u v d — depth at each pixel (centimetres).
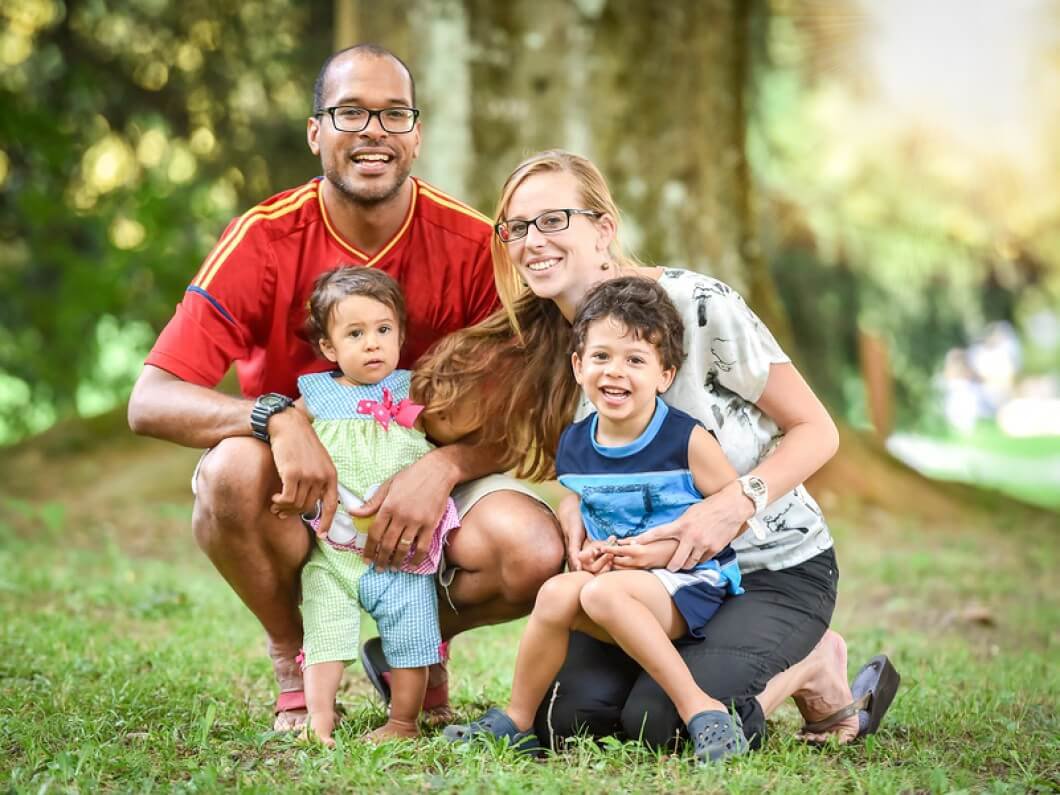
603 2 968
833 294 1969
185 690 432
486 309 425
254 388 429
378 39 993
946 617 663
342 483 385
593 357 358
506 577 384
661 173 990
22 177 1381
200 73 1374
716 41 1018
